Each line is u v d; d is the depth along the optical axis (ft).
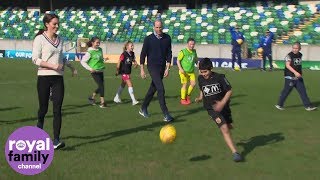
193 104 39.99
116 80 59.52
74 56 101.81
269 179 18.89
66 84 54.70
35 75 65.46
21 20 132.67
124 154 22.79
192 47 39.65
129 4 129.80
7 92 47.24
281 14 101.76
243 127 29.68
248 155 22.66
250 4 111.86
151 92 32.73
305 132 28.22
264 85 53.42
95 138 26.43
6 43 113.09
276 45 83.30
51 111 35.24
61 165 20.71
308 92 47.60
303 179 18.89
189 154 22.82
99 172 19.72
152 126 30.01
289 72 36.35
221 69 78.38
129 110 36.58
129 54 39.42
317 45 79.92
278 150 23.70
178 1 122.31
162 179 18.80
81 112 35.55
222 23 104.73
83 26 121.90
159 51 31.27
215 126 29.99
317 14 99.14
